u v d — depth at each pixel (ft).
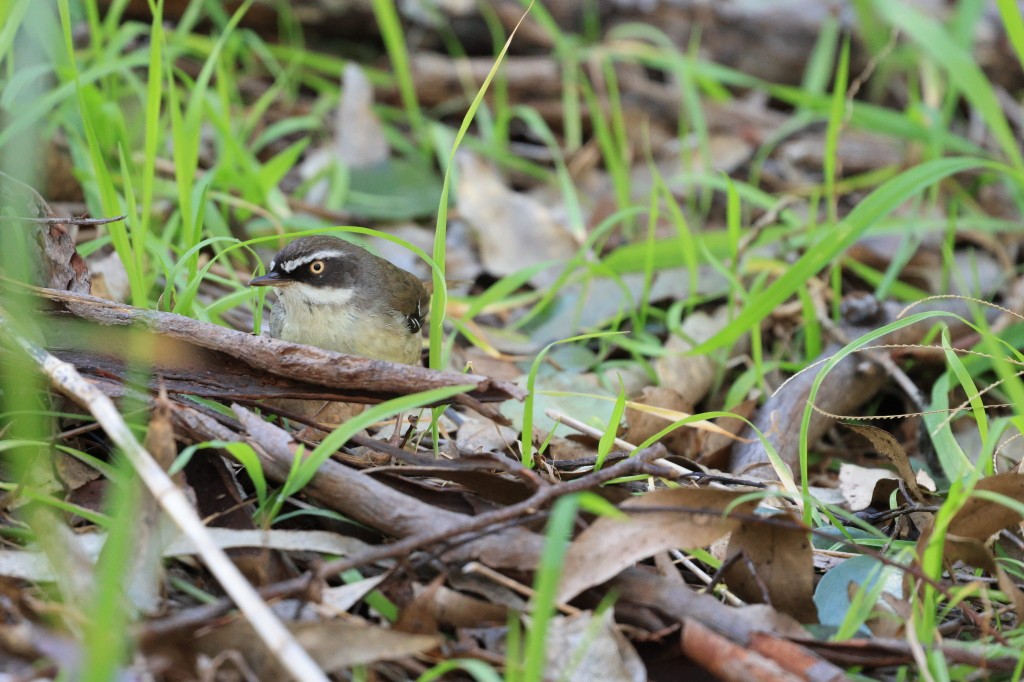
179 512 20.92
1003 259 51.75
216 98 49.47
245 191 44.27
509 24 61.62
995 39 64.03
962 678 22.52
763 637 22.13
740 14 63.57
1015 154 39.14
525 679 18.56
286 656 18.92
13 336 24.84
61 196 42.06
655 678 22.76
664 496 24.32
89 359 27.07
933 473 38.11
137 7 55.26
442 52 62.54
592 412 36.96
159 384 26.76
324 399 27.12
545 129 55.26
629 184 55.77
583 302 43.50
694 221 53.11
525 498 25.96
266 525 23.73
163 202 44.62
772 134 60.64
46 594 22.09
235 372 27.17
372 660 21.03
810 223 47.37
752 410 39.11
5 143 32.58
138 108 51.01
